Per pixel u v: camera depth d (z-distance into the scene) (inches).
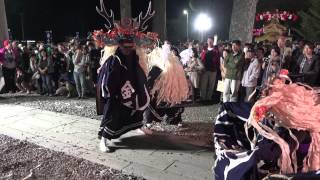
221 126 115.4
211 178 163.3
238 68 286.0
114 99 198.5
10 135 233.6
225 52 297.4
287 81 106.2
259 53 282.8
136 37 207.5
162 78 224.8
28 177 170.4
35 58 417.4
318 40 901.2
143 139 221.1
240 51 289.4
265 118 102.0
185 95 235.3
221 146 111.7
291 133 96.8
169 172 171.2
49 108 318.7
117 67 195.3
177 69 227.5
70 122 264.8
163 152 198.5
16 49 435.8
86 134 233.8
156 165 179.9
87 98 377.7
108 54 208.4
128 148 205.6
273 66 237.0
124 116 203.2
